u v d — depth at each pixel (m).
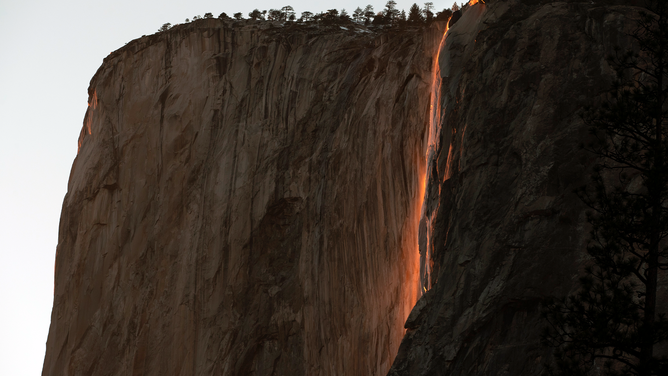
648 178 16.44
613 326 16.47
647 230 16.38
